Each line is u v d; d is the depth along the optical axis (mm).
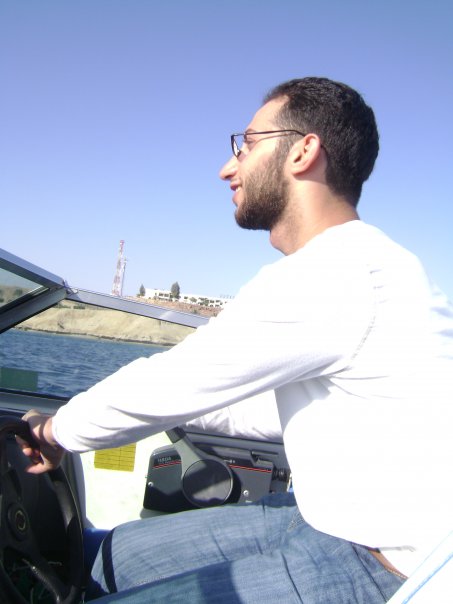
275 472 2197
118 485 2324
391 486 1082
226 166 1442
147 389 1092
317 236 1200
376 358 1071
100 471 2334
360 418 1104
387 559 1115
